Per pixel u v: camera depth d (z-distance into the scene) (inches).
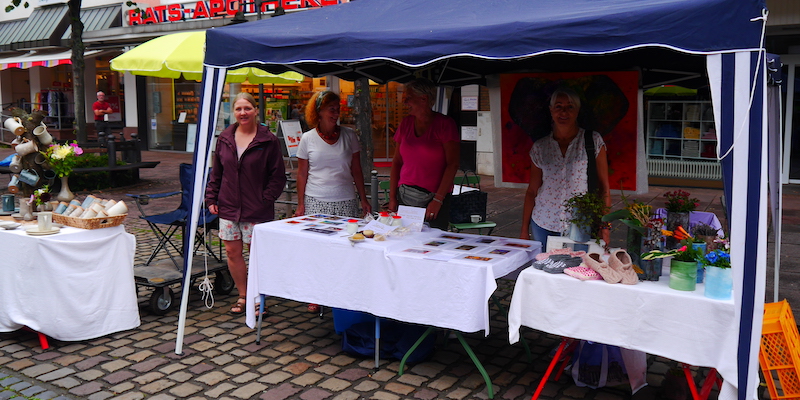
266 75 316.5
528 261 159.8
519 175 194.9
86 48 712.4
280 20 182.7
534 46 131.0
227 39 169.5
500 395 148.6
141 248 295.1
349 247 162.1
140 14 665.6
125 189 481.1
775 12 427.8
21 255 173.5
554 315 136.1
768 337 129.4
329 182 204.2
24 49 783.1
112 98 806.5
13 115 196.1
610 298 130.2
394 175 202.8
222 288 227.1
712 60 117.3
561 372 156.1
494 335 187.6
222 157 196.7
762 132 114.7
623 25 123.0
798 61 453.4
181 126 731.4
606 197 165.5
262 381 156.2
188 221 176.1
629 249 137.7
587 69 205.5
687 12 118.2
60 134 791.7
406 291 153.3
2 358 169.8
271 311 210.7
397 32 146.8
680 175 481.7
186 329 192.5
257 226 180.2
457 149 189.6
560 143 169.9
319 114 201.0
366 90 293.0
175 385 154.1
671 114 479.5
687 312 123.3
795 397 127.7
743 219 117.2
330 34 154.0
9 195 207.3
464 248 160.9
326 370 162.7
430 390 151.1
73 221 179.3
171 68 275.9
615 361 152.3
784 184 473.4
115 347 177.9
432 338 170.4
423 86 183.6
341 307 165.3
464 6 162.2
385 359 169.3
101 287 180.7
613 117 177.6
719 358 121.3
